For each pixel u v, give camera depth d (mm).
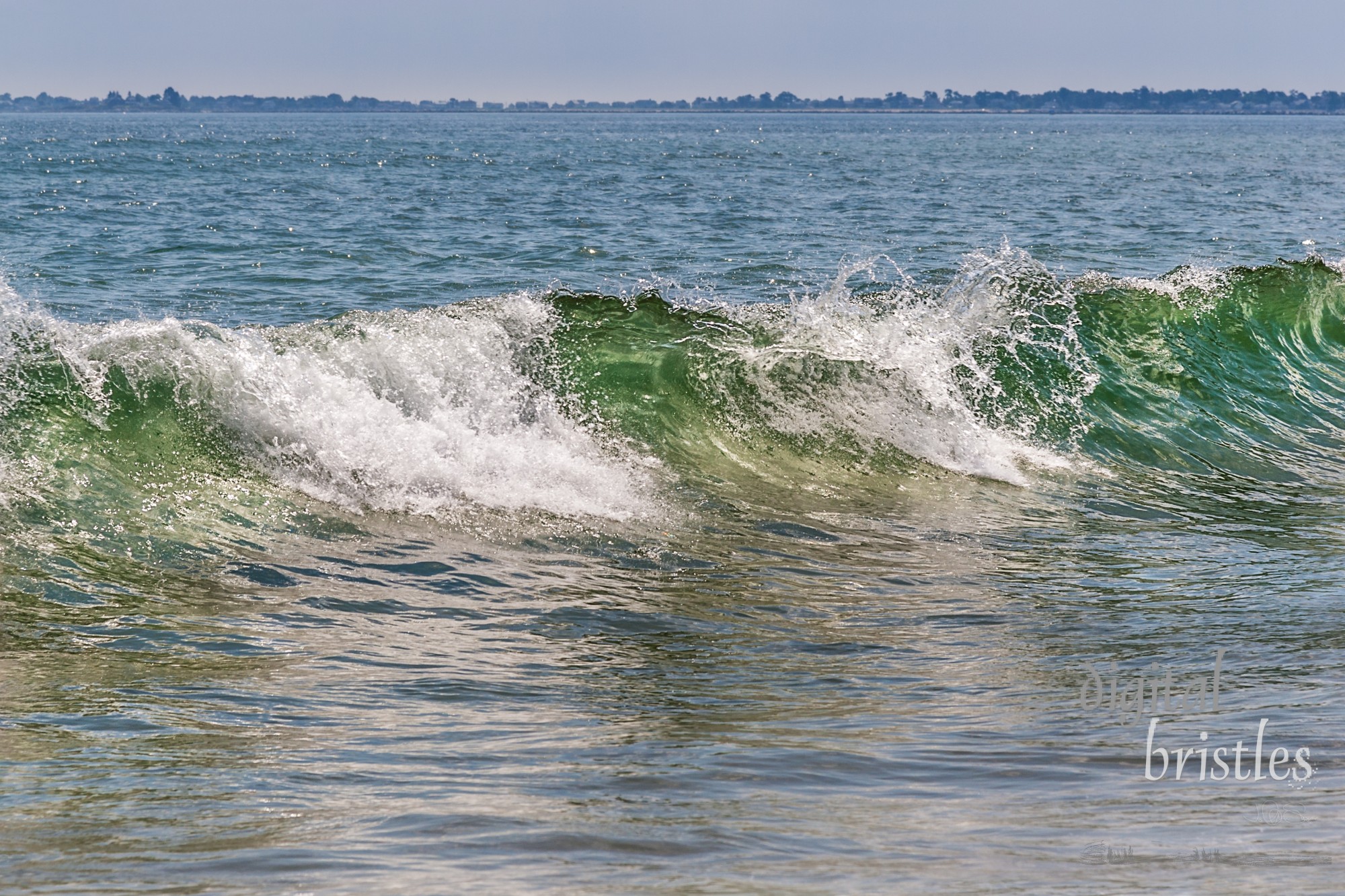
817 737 15914
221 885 10742
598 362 33625
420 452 28734
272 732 15914
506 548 25594
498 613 22094
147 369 28141
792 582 24703
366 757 14977
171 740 15500
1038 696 18016
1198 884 10773
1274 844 11938
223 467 26953
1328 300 47781
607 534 26953
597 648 20484
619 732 16172
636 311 35562
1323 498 33969
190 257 74438
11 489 24688
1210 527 30391
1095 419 37812
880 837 12156
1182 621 22406
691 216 111000
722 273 73312
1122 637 21359
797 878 10930
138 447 26688
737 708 17391
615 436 32094
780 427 33969
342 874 10984
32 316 28781
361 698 17578
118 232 88375
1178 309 43625
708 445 33000
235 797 13398
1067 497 32594
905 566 26156
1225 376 42094
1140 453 36688
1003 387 37875
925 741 15719
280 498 26438
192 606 21438
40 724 15969
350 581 23156
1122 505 32125
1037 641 21188
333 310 58406
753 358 35375
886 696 18078
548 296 35188
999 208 125750
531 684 18547
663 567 25234
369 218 103562
